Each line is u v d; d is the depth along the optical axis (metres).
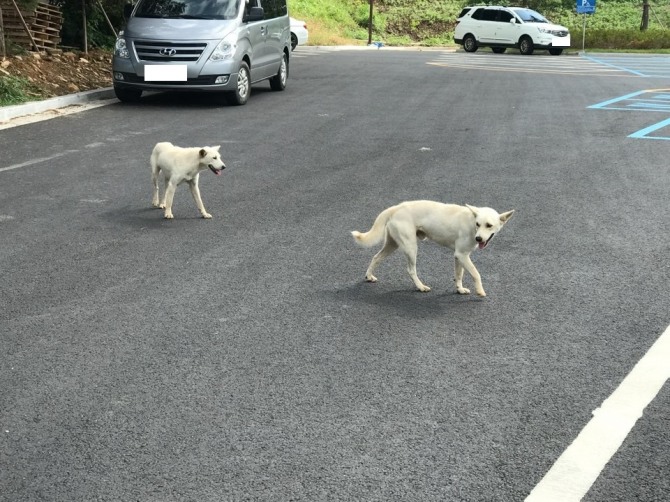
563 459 4.57
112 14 25.78
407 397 5.28
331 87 22.77
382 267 7.95
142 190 10.87
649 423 4.99
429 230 7.11
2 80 17.30
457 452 4.62
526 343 6.18
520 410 5.13
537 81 25.72
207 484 4.29
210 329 6.34
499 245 8.66
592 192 11.01
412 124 16.58
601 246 8.63
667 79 27.09
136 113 17.14
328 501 4.15
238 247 8.49
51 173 11.67
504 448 4.68
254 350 5.97
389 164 12.74
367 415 5.03
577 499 4.20
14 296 6.98
